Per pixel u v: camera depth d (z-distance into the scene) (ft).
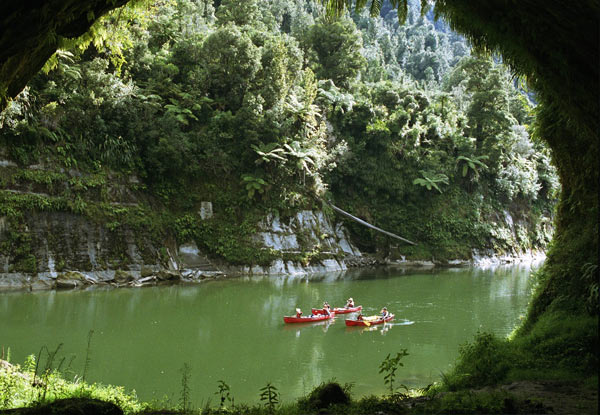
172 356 45.01
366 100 149.89
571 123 30.91
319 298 79.20
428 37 354.95
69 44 20.24
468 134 177.88
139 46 112.47
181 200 104.94
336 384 19.52
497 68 171.01
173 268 95.81
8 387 21.85
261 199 115.85
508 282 101.71
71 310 62.44
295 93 136.77
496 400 17.42
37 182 83.41
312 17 249.55
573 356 25.62
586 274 30.14
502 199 171.12
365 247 139.44
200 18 155.12
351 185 142.31
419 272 120.78
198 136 112.47
